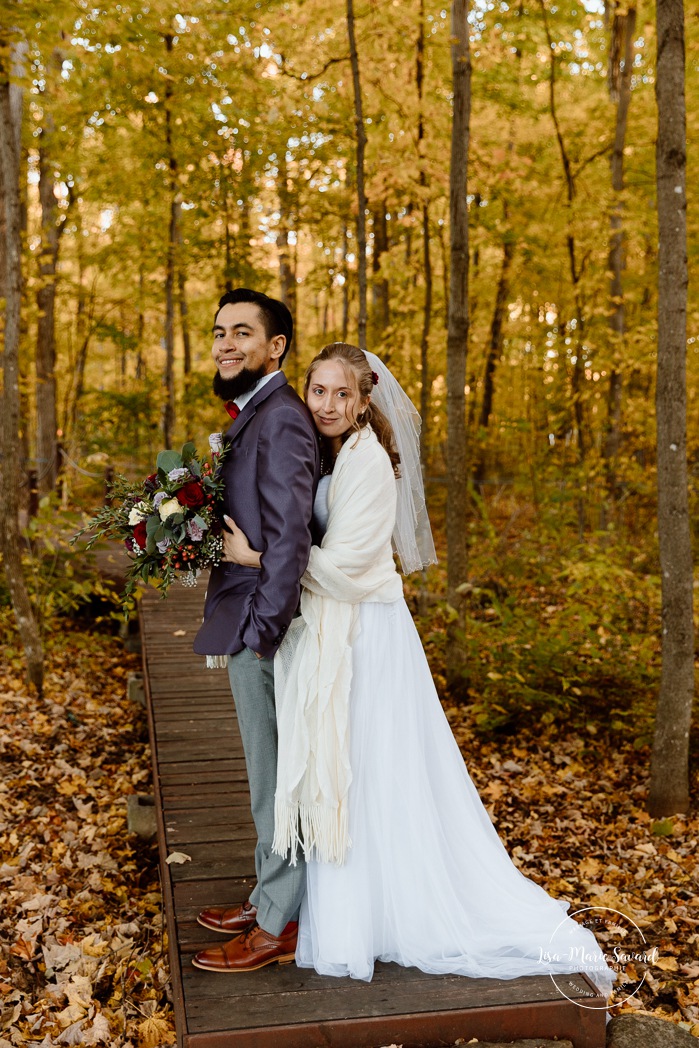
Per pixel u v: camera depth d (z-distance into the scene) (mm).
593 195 9406
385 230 11641
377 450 2355
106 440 10320
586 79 11531
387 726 2369
